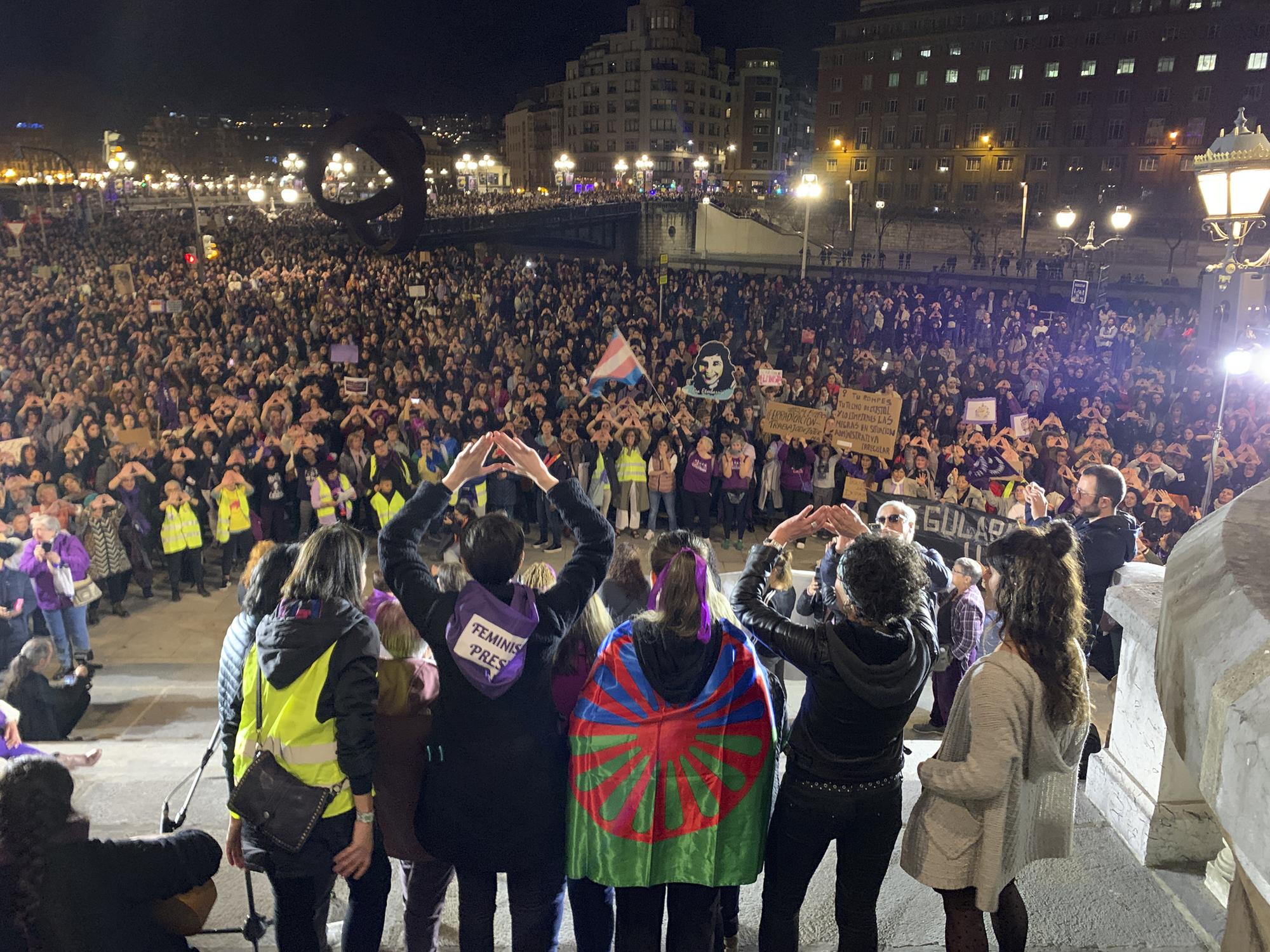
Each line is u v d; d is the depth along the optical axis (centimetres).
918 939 330
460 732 257
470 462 283
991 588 286
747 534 1522
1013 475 1348
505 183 16425
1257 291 656
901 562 255
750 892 372
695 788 262
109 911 214
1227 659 104
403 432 1491
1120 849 371
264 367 1922
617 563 377
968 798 257
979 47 7956
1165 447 1451
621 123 12525
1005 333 3034
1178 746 113
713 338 2767
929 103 8300
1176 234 5753
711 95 12850
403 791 294
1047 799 278
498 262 4122
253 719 270
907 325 3262
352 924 301
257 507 1345
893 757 269
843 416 1280
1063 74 7581
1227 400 1795
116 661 1065
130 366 1970
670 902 280
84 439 1386
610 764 260
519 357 2169
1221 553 127
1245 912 137
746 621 279
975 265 6050
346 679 262
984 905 260
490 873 279
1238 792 94
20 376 1772
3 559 905
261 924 307
